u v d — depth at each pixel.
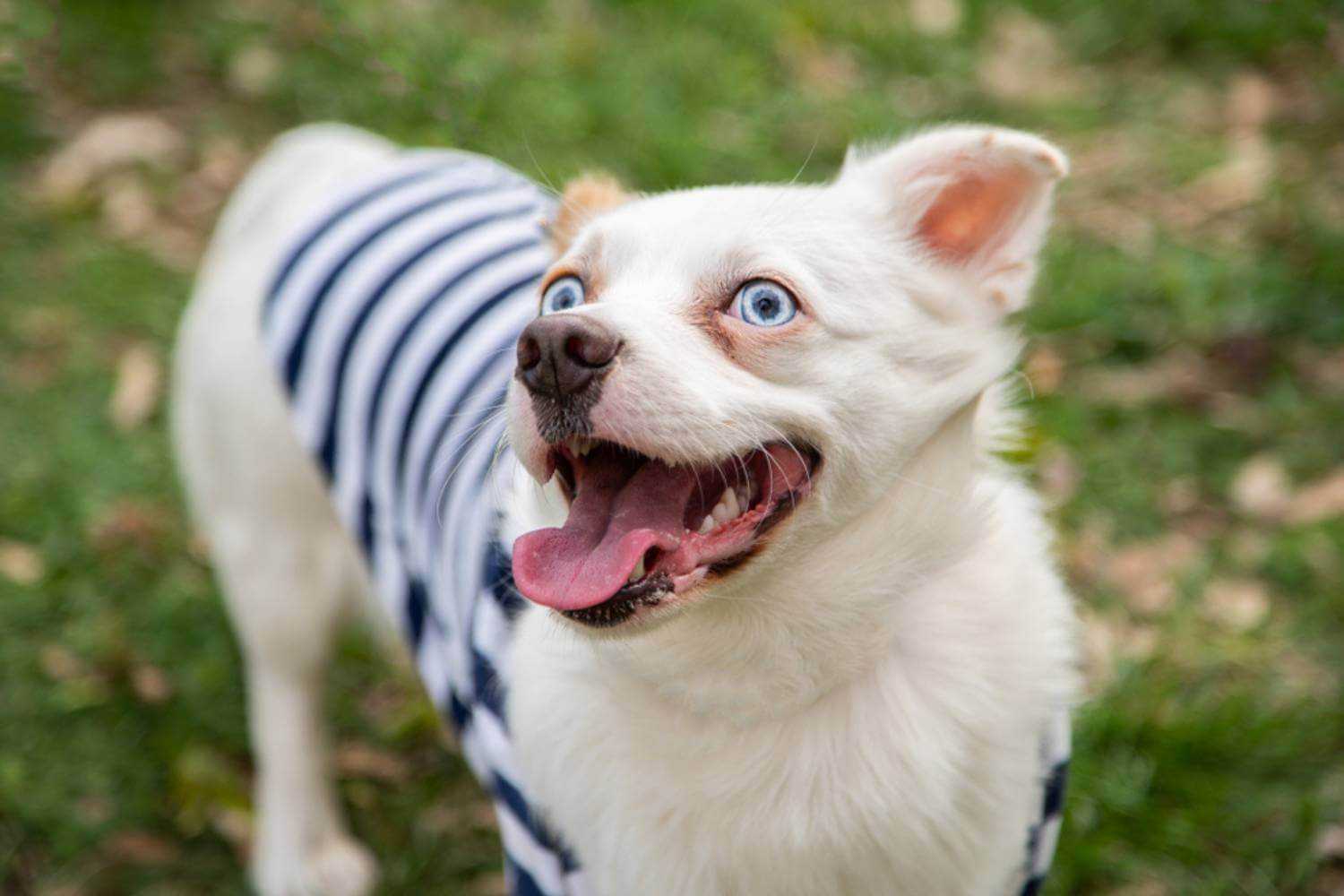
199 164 1.48
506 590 0.70
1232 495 1.10
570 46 1.49
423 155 0.91
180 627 1.07
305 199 0.91
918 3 1.65
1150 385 1.19
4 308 1.33
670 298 0.62
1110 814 0.90
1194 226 1.36
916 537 0.64
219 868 0.96
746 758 0.64
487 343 0.76
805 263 0.62
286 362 0.83
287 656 0.93
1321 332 1.21
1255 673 0.98
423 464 0.76
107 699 1.02
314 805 0.95
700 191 0.66
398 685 1.04
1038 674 0.66
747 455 0.62
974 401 0.65
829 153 1.44
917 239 0.65
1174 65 1.62
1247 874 0.88
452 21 1.49
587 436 0.60
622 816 0.65
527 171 1.26
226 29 1.61
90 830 0.95
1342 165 1.43
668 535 0.61
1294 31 1.61
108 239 1.40
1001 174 0.65
